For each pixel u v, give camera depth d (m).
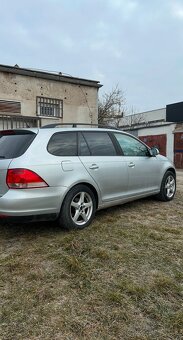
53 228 4.35
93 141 4.66
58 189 3.91
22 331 2.20
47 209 3.82
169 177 6.28
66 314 2.39
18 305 2.51
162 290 2.72
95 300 2.57
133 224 4.57
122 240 3.89
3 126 11.25
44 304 2.52
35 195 3.68
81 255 3.43
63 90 12.97
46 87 12.42
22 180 3.60
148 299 2.59
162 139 18.95
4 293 2.69
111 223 4.60
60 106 12.89
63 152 4.14
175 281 2.88
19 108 11.66
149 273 3.04
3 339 2.11
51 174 3.84
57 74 12.68
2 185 3.72
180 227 4.47
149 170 5.60
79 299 2.59
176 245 3.76
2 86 11.20
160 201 6.20
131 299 2.58
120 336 2.14
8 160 3.73
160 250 3.61
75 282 2.86
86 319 2.32
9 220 3.63
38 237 4.02
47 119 12.45
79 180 4.16
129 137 5.48
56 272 3.05
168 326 2.24
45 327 2.24
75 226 4.19
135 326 2.24
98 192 4.51
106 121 28.66
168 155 18.44
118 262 3.27
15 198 3.56
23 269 3.12
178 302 2.55
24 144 3.89
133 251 3.56
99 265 3.19
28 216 3.67
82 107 13.63
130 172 5.10
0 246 3.76
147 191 5.61
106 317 2.35
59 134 4.22
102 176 4.54
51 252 3.53
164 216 5.05
